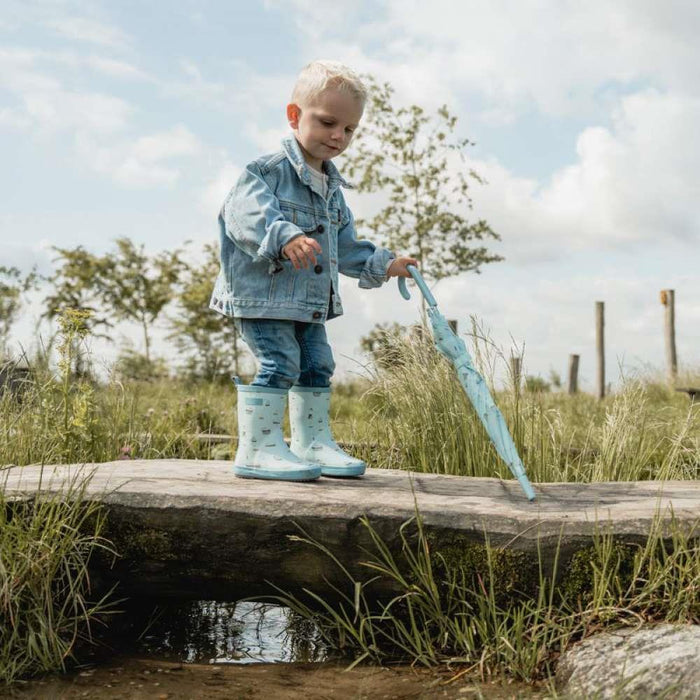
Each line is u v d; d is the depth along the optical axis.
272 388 1.99
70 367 2.62
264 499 1.74
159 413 3.81
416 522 1.71
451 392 2.66
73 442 2.61
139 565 1.77
